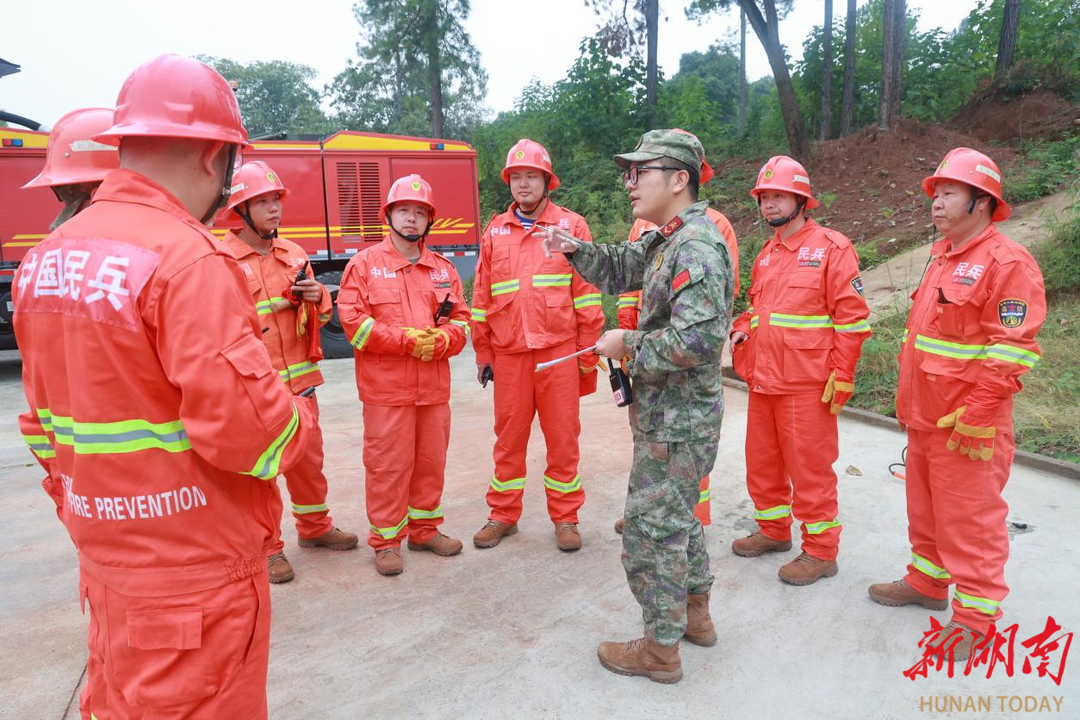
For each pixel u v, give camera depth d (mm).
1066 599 3002
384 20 18094
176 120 1432
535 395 3680
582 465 4918
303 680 2590
